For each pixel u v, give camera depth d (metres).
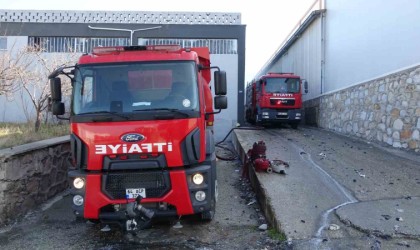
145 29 20.45
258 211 7.49
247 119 27.17
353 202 6.87
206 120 6.30
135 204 5.22
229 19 21.05
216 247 5.68
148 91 5.72
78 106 5.68
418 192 7.29
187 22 20.97
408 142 10.77
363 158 10.31
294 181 8.11
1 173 6.81
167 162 5.38
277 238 5.78
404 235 5.46
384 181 8.05
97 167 5.38
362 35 14.52
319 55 20.30
